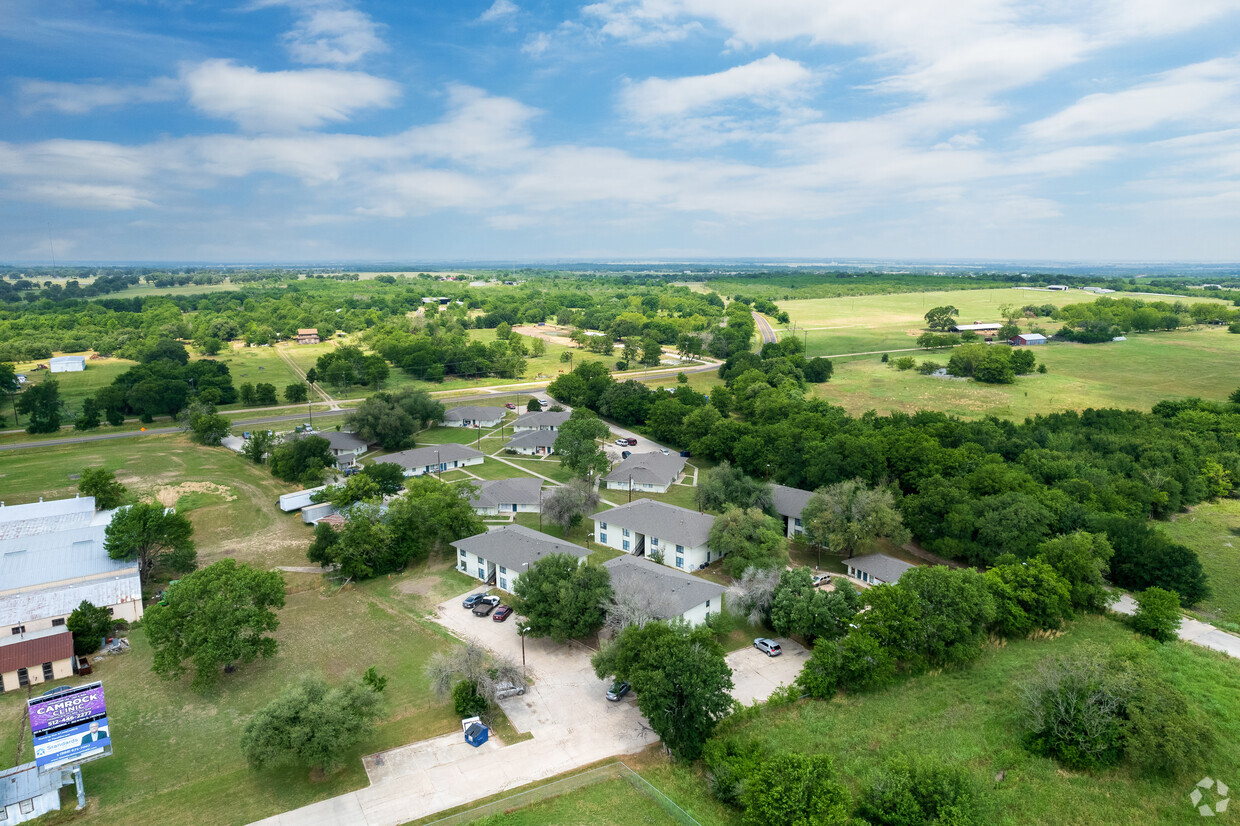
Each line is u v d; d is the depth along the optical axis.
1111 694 58.16
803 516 98.81
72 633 73.44
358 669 70.88
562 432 138.12
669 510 102.19
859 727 60.62
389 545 94.62
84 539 93.19
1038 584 77.75
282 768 56.41
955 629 69.50
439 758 57.41
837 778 53.28
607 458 142.38
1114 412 161.12
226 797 53.00
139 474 136.50
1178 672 69.38
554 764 56.66
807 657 73.31
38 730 54.75
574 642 76.50
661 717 56.19
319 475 131.38
